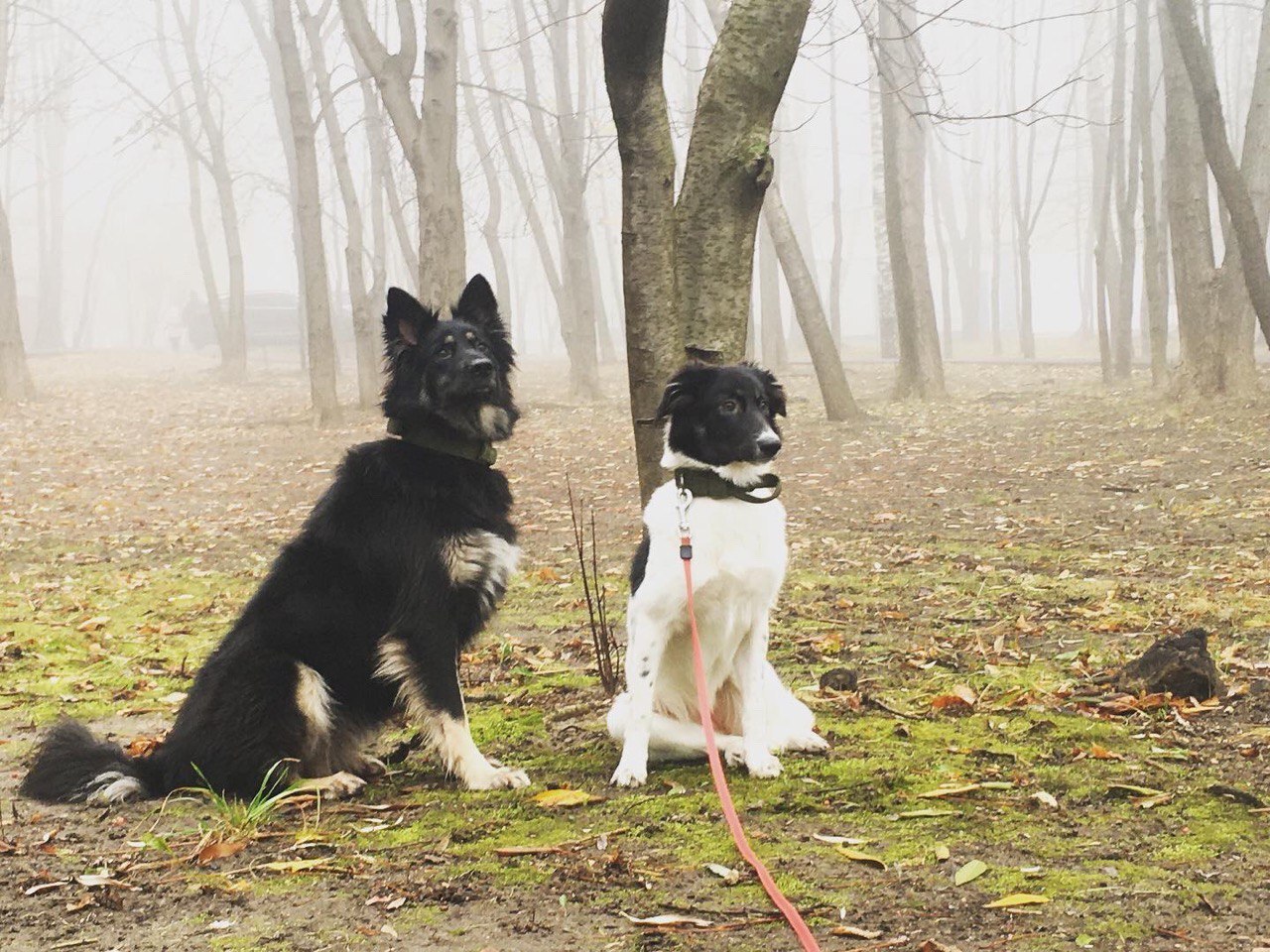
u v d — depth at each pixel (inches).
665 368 143.6
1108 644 151.4
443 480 121.6
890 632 161.0
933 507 254.1
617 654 147.6
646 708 119.4
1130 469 281.0
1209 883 100.4
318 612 120.2
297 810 116.1
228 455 390.9
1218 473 264.2
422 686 120.3
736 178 144.3
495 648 159.9
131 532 263.0
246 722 117.6
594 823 111.3
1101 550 198.8
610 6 136.7
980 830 108.3
